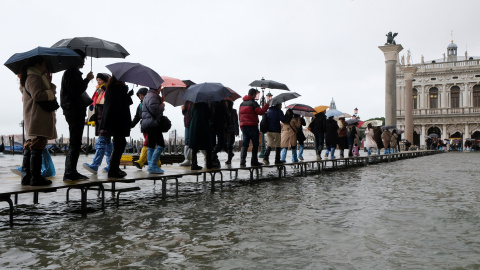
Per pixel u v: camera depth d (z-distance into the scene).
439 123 67.75
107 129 7.64
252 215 7.10
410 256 4.68
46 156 7.95
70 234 5.66
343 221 6.61
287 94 13.44
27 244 5.14
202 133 10.04
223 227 6.15
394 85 37.25
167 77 11.58
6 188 6.20
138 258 4.59
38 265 4.32
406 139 51.38
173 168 11.39
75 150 7.21
